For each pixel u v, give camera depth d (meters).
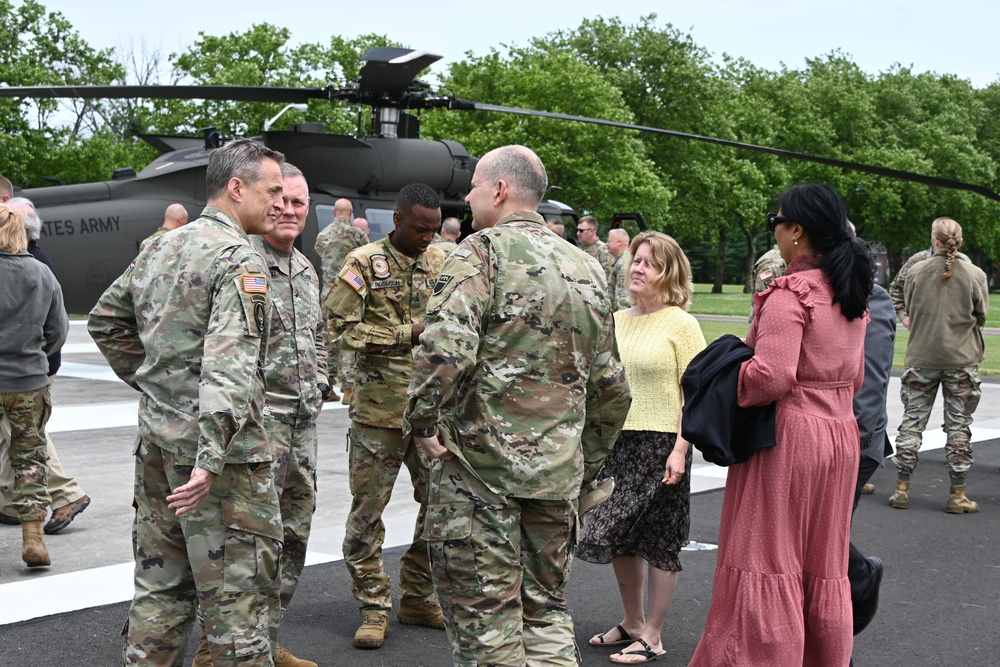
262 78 39.25
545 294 3.11
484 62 40.47
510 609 3.08
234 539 3.17
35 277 5.12
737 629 3.40
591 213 39.34
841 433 3.46
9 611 4.53
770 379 3.32
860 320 3.54
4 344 4.99
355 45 41.59
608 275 11.64
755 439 3.39
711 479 7.89
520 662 3.06
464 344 2.97
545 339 3.11
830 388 3.46
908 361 7.37
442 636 4.50
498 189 3.24
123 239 13.57
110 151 35.56
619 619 4.78
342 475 7.66
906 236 58.53
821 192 3.48
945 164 58.12
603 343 3.25
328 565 5.46
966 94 67.50
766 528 3.41
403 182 13.80
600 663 4.23
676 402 4.32
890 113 61.94
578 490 3.16
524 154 3.26
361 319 4.38
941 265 7.16
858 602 3.76
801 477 3.39
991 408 12.30
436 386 2.96
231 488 3.16
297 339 3.91
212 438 3.01
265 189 3.37
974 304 7.15
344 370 11.09
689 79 47.62
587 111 39.38
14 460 5.12
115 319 3.41
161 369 3.22
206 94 11.77
